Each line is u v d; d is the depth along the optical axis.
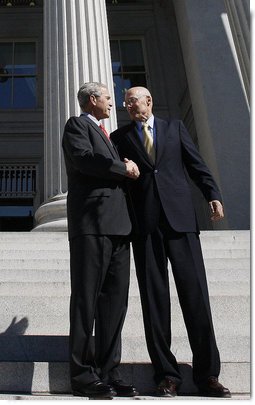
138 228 3.07
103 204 2.92
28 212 14.93
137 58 17.48
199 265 3.01
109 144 3.14
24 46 17.41
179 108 16.38
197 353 2.86
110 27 17.77
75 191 2.99
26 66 17.08
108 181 2.99
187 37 12.50
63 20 8.64
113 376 2.84
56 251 5.91
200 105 11.41
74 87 8.10
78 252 2.86
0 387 3.02
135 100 3.34
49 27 8.80
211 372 2.81
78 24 8.58
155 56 17.30
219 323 3.95
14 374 3.05
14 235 6.61
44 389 3.01
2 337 3.40
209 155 10.73
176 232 3.03
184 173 3.25
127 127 3.41
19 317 4.05
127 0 18.30
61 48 8.42
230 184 10.05
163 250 3.03
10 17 17.66
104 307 2.90
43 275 5.01
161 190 3.10
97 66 8.34
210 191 3.17
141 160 3.19
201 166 3.25
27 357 3.35
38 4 17.94
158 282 2.96
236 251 6.16
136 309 4.07
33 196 15.02
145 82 17.11
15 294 4.56
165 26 17.81
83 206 2.92
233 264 5.56
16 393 2.96
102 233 2.86
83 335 2.74
